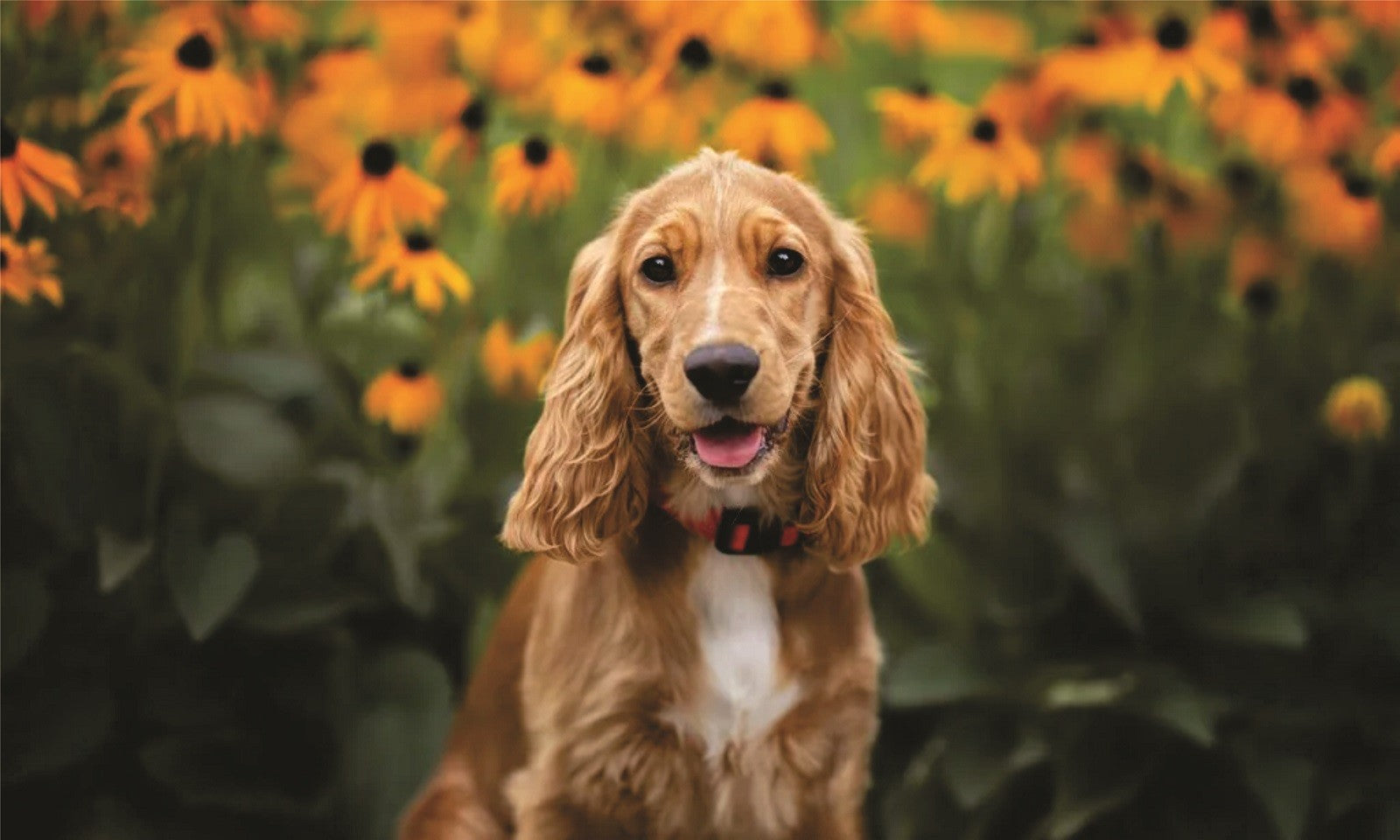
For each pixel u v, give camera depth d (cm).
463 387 388
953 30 445
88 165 353
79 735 332
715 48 400
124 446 347
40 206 341
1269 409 393
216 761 341
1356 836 362
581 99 377
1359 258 389
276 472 345
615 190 415
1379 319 418
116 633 351
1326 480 386
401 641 380
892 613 404
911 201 422
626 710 286
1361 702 362
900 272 423
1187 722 333
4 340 351
